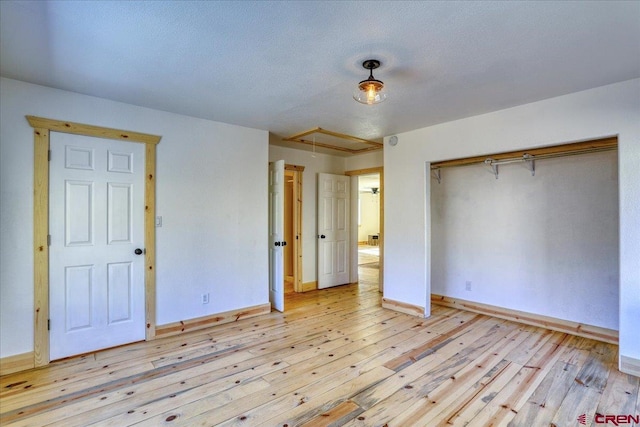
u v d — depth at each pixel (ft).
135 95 9.50
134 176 10.39
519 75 8.09
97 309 9.77
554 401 7.17
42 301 8.84
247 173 12.99
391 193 14.14
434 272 15.34
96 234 9.75
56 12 5.55
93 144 9.70
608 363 8.98
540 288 12.11
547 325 11.85
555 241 11.80
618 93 8.55
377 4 5.33
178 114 11.23
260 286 13.42
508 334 11.25
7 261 8.40
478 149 11.27
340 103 10.13
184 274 11.40
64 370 8.58
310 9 5.47
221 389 7.68
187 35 6.31
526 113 10.16
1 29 6.07
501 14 5.61
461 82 8.49
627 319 8.39
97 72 7.98
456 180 14.56
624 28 6.02
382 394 7.47
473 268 13.99
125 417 6.63
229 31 6.17
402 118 11.66
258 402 7.16
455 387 7.76
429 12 5.56
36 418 6.59
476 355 9.52
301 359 9.27
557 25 5.95
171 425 6.38
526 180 12.53
